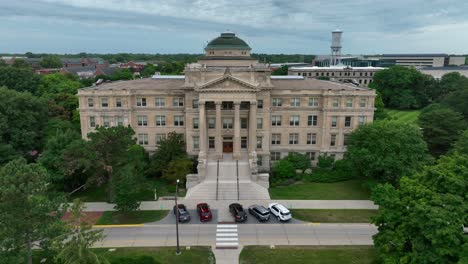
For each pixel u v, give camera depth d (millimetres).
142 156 62500
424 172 33781
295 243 42031
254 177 59594
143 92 67562
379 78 142750
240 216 47094
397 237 31625
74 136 58469
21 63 181875
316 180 63438
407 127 57406
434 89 140750
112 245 41625
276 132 69375
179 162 60594
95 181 55094
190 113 66938
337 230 45188
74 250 27844
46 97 95938
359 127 63062
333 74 186375
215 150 68625
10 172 32344
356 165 59219
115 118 67438
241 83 61906
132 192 47781
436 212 26969
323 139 68875
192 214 49844
